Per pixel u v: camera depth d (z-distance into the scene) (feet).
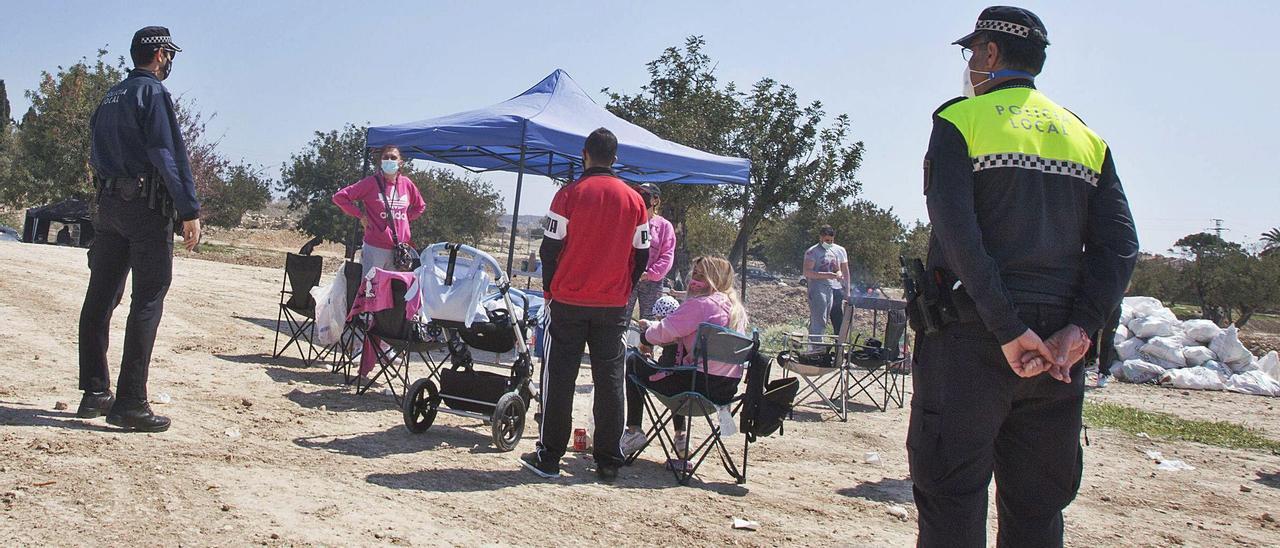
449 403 19.49
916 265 8.96
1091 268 8.73
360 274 24.09
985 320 8.14
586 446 19.65
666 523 14.70
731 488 17.57
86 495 12.75
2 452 14.23
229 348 28.17
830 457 21.58
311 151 181.27
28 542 10.83
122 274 17.31
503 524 13.71
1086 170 8.82
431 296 19.76
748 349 17.70
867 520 16.05
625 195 16.92
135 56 16.75
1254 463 24.26
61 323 28.94
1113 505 18.47
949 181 8.45
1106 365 9.14
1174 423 29.63
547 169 44.83
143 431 16.65
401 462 16.76
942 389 8.63
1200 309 186.60
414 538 12.57
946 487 8.57
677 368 17.65
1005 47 9.23
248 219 236.22
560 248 16.83
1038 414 8.95
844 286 43.19
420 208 27.04
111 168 16.35
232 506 13.02
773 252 143.84
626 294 17.22
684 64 77.61
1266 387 40.29
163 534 11.64
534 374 28.53
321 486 14.60
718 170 37.88
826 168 80.18
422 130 33.81
